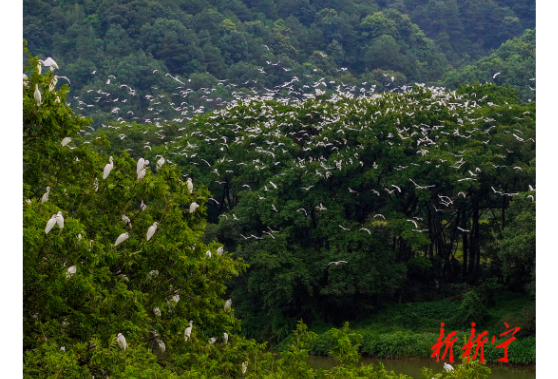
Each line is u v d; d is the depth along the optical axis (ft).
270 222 179.11
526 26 501.56
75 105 306.55
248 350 68.80
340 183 183.93
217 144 196.85
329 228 177.99
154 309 66.49
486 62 347.36
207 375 62.08
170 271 68.18
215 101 329.52
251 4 487.61
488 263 209.97
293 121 192.75
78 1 407.03
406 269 182.29
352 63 432.66
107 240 64.34
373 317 182.09
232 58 401.08
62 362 49.34
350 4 487.61
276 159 187.32
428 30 498.28
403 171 172.55
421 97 185.98
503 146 176.86
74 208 67.56
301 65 405.18
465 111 179.32
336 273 175.01
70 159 66.64
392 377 61.26
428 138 170.71
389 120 175.42
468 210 198.70
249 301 188.55
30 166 64.13
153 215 72.23
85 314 57.57
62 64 338.75
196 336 69.36
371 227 193.16
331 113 185.47
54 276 54.54
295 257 180.34
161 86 332.39
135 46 375.04
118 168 70.49
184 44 383.24
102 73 335.26
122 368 53.06
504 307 172.55
